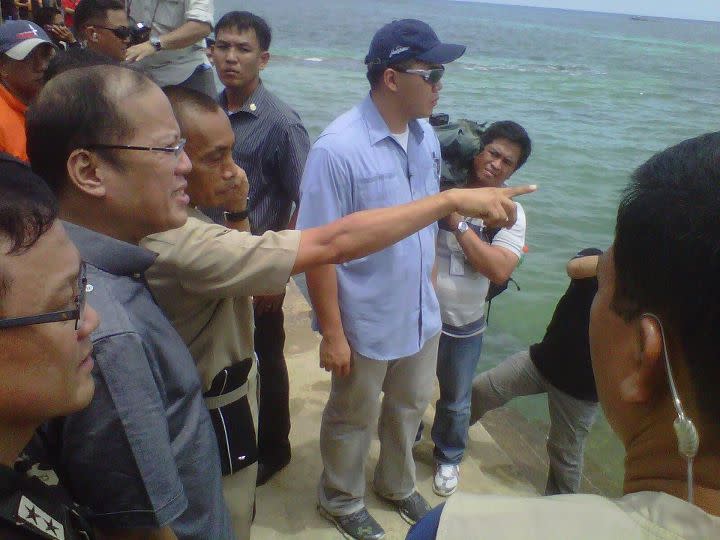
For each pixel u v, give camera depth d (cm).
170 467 138
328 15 7194
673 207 78
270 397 310
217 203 199
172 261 170
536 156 1231
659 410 85
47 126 140
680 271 77
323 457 288
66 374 106
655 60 4841
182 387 153
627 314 86
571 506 81
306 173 246
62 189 146
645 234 81
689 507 77
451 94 1989
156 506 135
